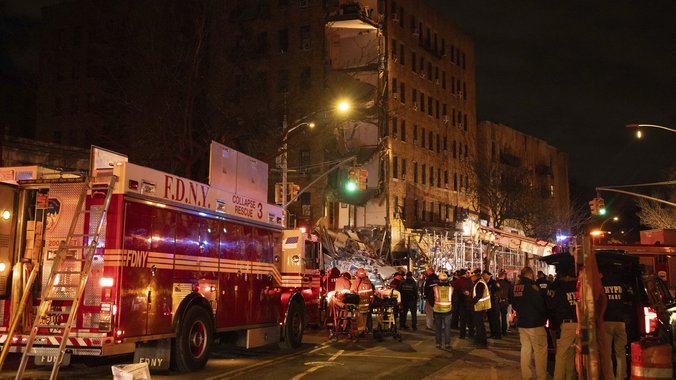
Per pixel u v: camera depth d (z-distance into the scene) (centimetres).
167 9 2800
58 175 1101
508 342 1792
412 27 5862
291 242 1652
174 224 1154
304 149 4938
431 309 2169
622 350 980
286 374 1177
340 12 4988
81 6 5612
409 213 5556
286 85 5041
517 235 3859
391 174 5291
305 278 1697
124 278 1021
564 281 1033
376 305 1794
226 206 1335
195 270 1210
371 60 5019
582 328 711
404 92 5631
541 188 7525
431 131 6109
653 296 1105
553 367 1275
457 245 4478
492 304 1919
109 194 1018
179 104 2820
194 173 3148
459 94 6744
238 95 2969
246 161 1440
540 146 8425
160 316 1103
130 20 2814
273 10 5169
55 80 5631
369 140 4928
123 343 1017
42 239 1089
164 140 2758
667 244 1686
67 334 913
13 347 1047
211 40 2866
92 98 5472
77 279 1027
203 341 1219
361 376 1160
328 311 1897
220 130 2906
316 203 4869
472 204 6366
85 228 1038
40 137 5591
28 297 1058
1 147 2881
